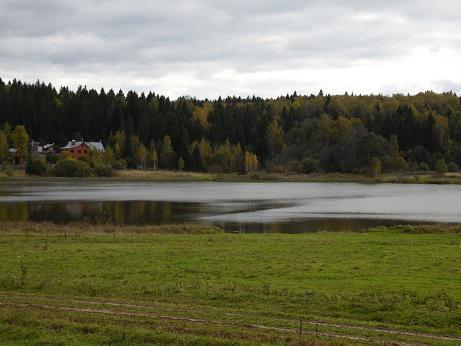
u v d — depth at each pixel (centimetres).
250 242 3491
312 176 16125
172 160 18912
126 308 1830
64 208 7200
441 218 6234
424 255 2877
